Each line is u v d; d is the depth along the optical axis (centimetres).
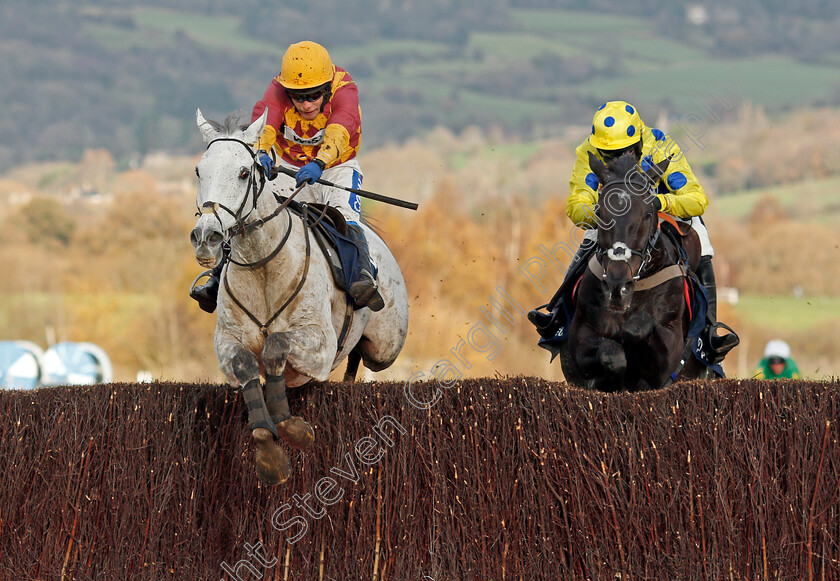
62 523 857
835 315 5547
